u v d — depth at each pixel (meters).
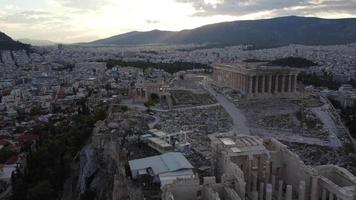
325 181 105.56
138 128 190.00
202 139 174.00
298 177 114.56
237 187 101.88
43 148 196.25
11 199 164.75
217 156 120.94
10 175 185.62
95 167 168.25
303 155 166.62
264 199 111.56
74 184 178.12
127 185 123.75
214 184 102.75
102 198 145.62
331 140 189.25
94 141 180.38
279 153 122.19
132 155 149.38
